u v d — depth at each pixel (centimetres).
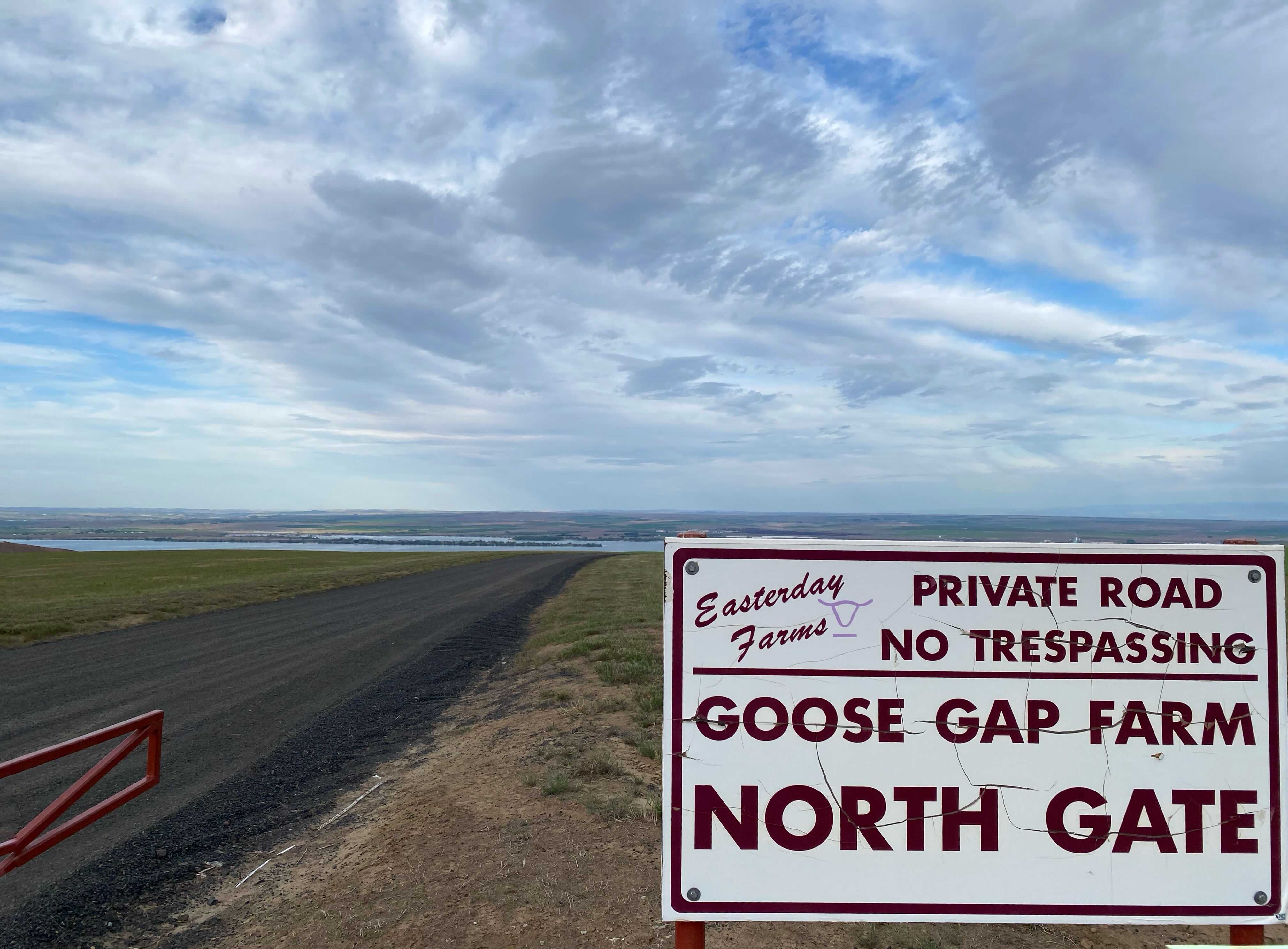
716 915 279
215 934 490
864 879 280
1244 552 286
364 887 521
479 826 605
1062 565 288
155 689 1353
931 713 285
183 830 691
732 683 286
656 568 4931
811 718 285
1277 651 286
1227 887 281
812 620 287
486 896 471
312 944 443
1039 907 279
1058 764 284
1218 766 284
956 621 287
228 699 1282
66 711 1172
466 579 4534
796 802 282
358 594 3478
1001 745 285
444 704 1266
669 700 286
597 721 922
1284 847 281
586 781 695
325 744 1006
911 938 405
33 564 5912
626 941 407
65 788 812
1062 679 286
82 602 2689
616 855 523
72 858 626
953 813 282
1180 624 287
